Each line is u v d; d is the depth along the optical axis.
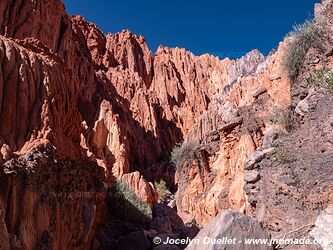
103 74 40.28
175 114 45.53
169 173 32.62
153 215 12.06
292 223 6.40
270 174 7.75
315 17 11.12
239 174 14.12
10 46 5.78
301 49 10.11
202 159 19.70
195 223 16.52
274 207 6.98
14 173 4.41
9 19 19.20
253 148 14.84
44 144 5.25
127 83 43.34
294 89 9.95
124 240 8.34
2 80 5.34
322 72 8.71
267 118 15.38
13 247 4.11
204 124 27.80
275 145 8.57
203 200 17.00
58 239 5.18
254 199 7.73
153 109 42.62
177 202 20.58
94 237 7.50
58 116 6.28
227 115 21.02
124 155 24.39
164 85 49.44
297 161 7.40
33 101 5.77
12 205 4.34
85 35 47.78
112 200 10.90
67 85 7.41
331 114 7.50
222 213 5.86
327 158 6.82
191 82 52.31
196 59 57.03
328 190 6.21
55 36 24.16
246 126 16.06
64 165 5.64
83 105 29.11
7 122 5.24
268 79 17.59
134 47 54.69
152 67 54.91
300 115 8.70
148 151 37.19
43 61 6.45
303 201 6.54
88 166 7.24
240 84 28.31
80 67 32.97
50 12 23.38
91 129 22.23
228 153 16.62
